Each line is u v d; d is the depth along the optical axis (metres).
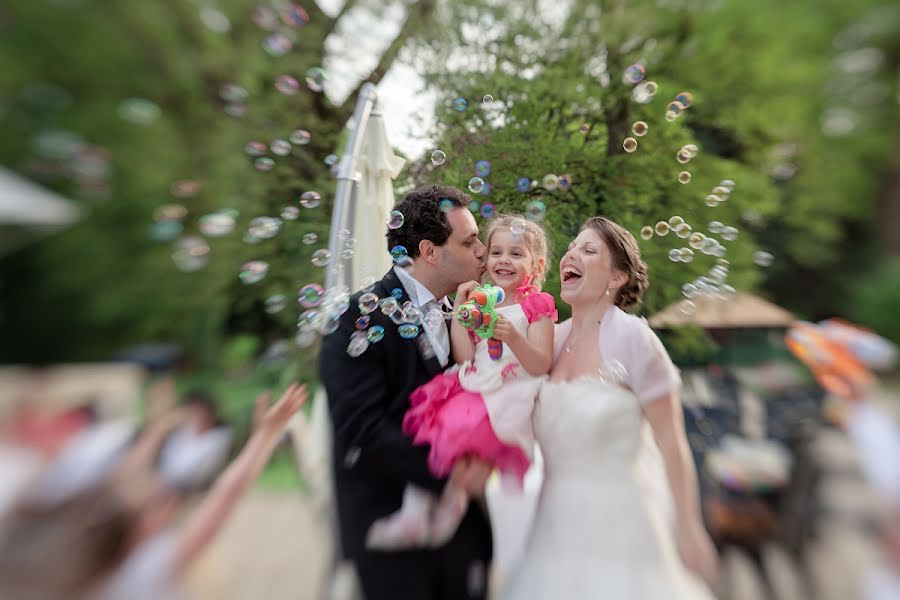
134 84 6.88
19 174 4.09
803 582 1.94
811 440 2.20
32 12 6.71
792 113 7.11
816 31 6.95
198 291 7.38
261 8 4.55
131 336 7.60
